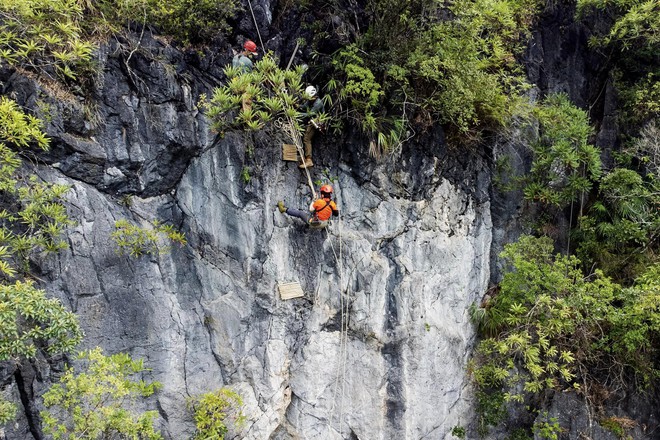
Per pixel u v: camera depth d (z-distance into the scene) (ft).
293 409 31.04
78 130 25.03
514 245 32.89
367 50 30.53
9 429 22.86
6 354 19.66
